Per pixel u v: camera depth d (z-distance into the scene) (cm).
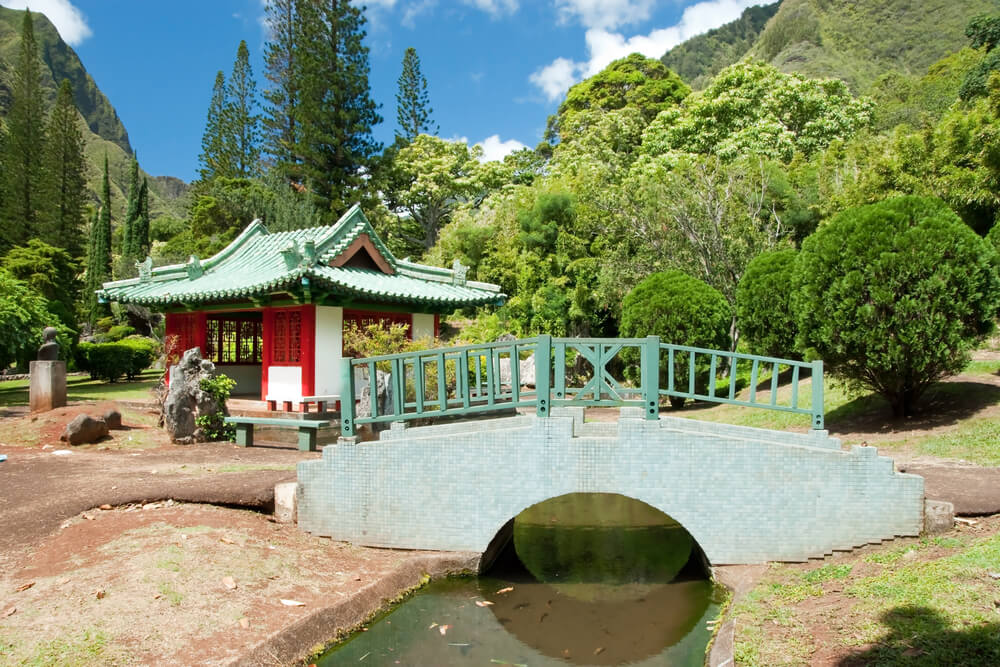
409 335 1599
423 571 668
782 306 1518
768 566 643
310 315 1342
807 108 3144
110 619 470
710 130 3225
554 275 2708
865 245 1036
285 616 512
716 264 2092
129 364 2767
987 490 695
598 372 683
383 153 4047
